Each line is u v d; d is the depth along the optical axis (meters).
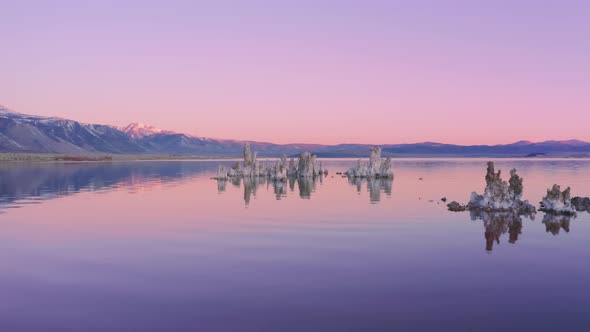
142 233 38.97
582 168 174.62
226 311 21.22
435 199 64.75
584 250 32.50
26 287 24.69
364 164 124.12
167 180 108.12
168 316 20.70
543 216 48.56
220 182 100.88
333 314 20.81
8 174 132.25
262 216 48.34
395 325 19.64
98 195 71.50
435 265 28.52
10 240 36.34
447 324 19.70
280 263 29.11
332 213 50.34
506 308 21.41
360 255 31.00
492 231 39.72
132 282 25.45
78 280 25.86
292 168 128.00
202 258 30.44
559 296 22.88
